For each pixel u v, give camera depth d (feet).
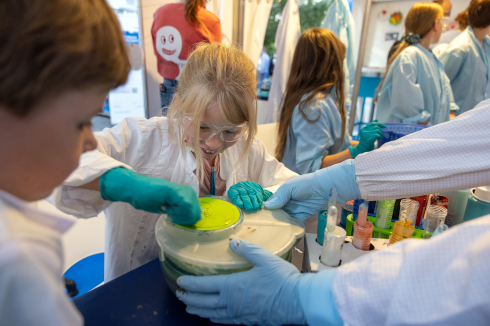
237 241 1.88
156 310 1.93
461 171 2.29
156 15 6.59
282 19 8.55
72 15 0.89
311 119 5.34
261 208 2.55
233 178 3.45
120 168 2.12
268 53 10.43
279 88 8.87
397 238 2.80
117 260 3.29
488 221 1.19
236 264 1.83
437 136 2.42
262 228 2.21
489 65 8.66
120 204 3.13
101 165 2.10
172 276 1.95
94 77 0.99
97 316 1.84
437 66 7.41
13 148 0.96
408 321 1.11
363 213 2.69
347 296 1.37
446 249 1.19
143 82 8.23
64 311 1.01
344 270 1.52
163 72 6.94
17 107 0.89
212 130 2.64
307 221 3.62
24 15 0.82
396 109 6.95
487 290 0.99
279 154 6.06
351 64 8.38
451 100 7.65
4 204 0.95
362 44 8.07
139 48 6.27
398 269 1.31
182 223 1.98
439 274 1.14
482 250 1.08
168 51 6.58
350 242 2.84
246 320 1.83
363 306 1.29
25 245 0.90
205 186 3.42
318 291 1.59
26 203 1.05
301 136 5.49
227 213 2.24
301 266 2.86
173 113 3.10
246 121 2.70
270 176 3.86
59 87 0.92
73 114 1.01
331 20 8.18
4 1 0.81
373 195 2.67
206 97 2.45
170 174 3.30
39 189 1.08
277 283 1.77
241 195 2.62
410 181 2.48
